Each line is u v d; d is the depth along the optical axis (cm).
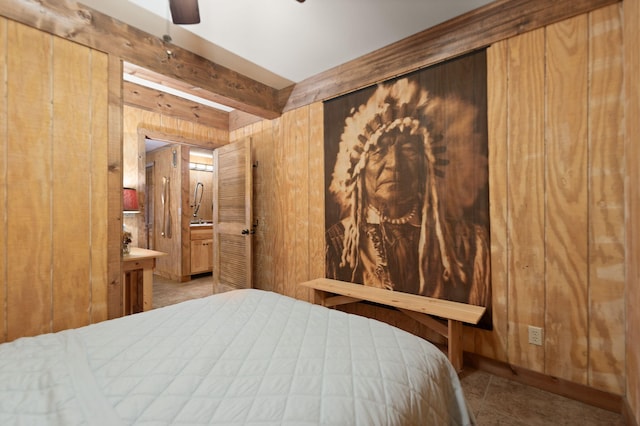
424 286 225
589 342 165
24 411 71
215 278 394
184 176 467
